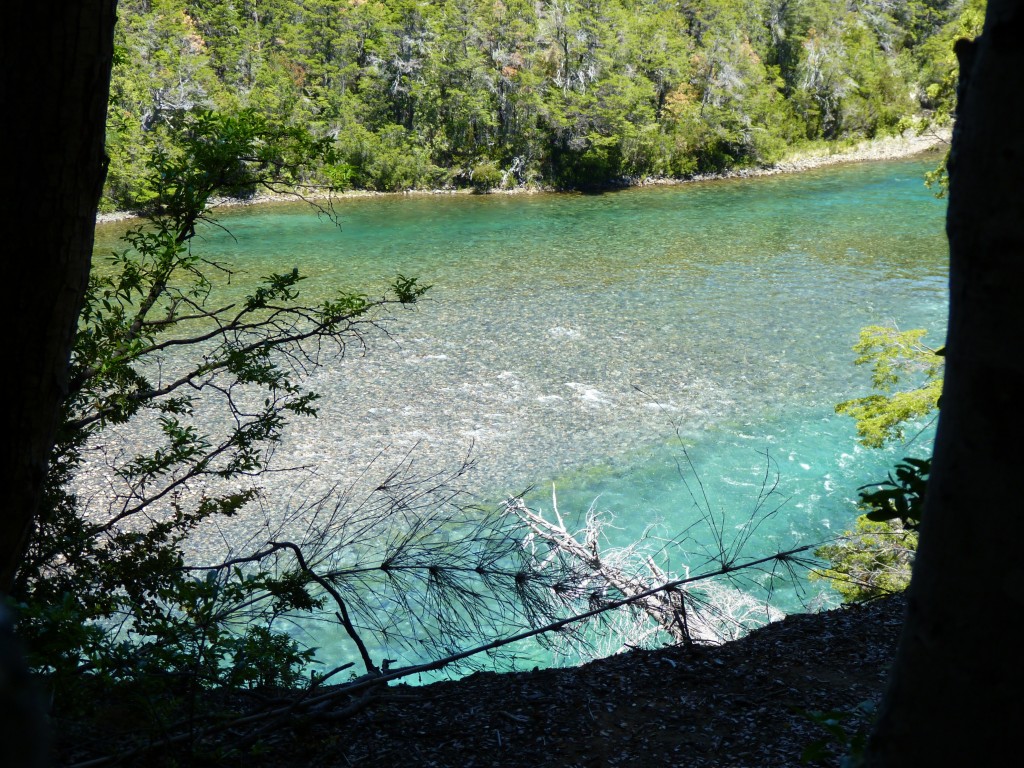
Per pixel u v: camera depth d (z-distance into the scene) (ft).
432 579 18.03
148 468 21.42
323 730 14.79
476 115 200.64
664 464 56.18
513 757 13.88
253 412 61.57
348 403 64.64
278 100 192.03
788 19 234.58
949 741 4.59
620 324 84.58
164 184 21.91
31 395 9.62
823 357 74.59
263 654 14.14
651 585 27.61
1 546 9.91
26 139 9.00
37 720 2.05
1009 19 4.20
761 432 60.49
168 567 18.45
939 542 4.66
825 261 108.47
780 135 217.97
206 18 209.36
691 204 160.45
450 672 28.45
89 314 21.26
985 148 4.36
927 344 76.02
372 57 209.87
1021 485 4.33
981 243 4.39
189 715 13.23
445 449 57.77
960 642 4.54
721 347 77.46
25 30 8.81
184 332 77.36
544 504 51.08
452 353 76.23
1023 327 4.28
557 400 66.03
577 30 200.75
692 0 225.76
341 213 158.71
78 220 9.49
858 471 54.95
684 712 15.11
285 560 38.40
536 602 17.81
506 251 121.49
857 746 7.51
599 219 147.54
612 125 197.98
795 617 19.53
